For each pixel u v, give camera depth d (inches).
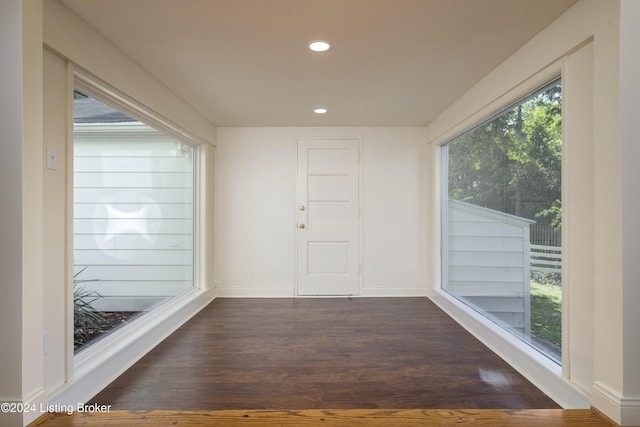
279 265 193.3
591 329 78.3
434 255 184.2
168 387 93.2
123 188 121.8
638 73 68.0
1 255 66.3
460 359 110.8
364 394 89.4
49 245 78.9
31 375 68.2
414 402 85.6
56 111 80.9
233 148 193.0
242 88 133.7
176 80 125.1
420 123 187.2
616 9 68.4
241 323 147.3
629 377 67.8
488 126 132.3
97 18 85.7
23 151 66.3
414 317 155.0
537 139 101.6
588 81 78.8
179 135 157.6
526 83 100.0
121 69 103.1
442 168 181.3
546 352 97.7
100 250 108.7
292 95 141.8
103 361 94.0
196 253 179.3
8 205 66.2
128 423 71.4
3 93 66.1
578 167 81.9
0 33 66.0
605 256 71.6
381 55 106.5
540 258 100.3
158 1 78.9
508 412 75.4
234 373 101.3
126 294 122.2
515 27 90.7
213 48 101.5
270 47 101.0
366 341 126.3
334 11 83.4
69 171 84.3
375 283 193.2
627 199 67.9
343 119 178.9
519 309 111.3
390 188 193.3
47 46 76.5
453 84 130.9
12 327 65.9
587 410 75.3
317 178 192.9
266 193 193.3
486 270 134.6
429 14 84.7
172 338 129.7
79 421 71.2
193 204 178.9
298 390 91.5
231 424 71.8
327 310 166.2
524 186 108.6
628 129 67.9
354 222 193.5
